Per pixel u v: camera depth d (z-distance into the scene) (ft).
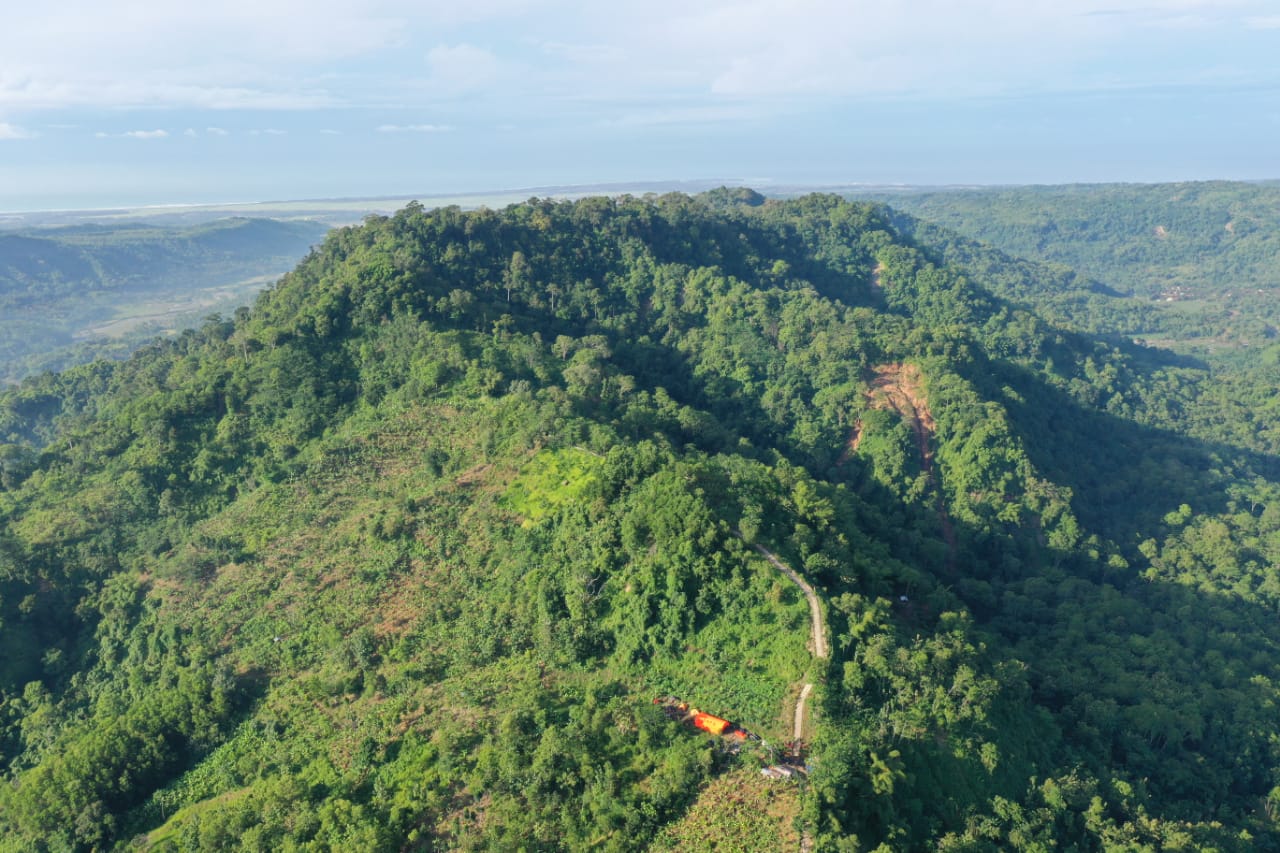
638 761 231.71
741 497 304.71
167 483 413.59
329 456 405.80
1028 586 399.65
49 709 320.50
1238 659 350.64
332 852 221.25
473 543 338.75
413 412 427.74
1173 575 440.04
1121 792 248.93
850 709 239.71
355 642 299.79
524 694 263.29
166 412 437.58
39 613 359.46
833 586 281.13
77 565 378.32
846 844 191.52
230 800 262.06
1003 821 222.28
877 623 260.21
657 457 331.16
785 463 416.46
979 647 282.15
